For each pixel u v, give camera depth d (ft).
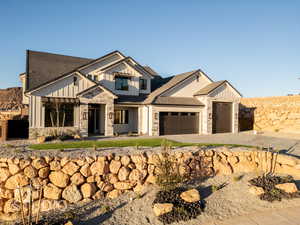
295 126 76.64
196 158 31.81
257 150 36.52
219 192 26.91
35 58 64.64
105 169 27.84
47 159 26.68
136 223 21.09
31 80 53.83
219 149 35.27
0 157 26.61
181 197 24.21
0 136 49.34
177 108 69.00
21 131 53.21
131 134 64.13
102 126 65.26
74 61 71.92
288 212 22.54
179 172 29.48
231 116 79.20
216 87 73.05
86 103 56.44
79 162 27.12
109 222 21.44
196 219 21.31
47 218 22.20
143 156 29.78
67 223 20.21
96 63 68.74
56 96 54.03
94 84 59.52
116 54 72.64
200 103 73.67
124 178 28.17
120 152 30.89
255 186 27.17
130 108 73.61
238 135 68.95
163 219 21.03
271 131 82.64
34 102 51.11
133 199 25.84
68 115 55.01
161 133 66.90
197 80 79.36
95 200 26.08
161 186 26.55
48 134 52.21
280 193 26.07
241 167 33.60
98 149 33.01
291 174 32.01
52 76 58.03
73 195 25.73
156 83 89.86
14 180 25.62
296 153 41.57
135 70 72.23
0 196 25.39
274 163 33.68
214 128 75.87
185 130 71.46
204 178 30.86
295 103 79.71
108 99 59.52
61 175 26.20
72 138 51.67
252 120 92.84
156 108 65.10
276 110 83.87
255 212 22.72
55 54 72.23
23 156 27.12
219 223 20.58
